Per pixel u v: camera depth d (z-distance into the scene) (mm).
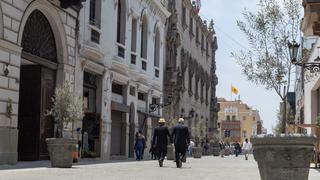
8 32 18641
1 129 18156
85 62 25891
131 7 33812
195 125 56062
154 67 40250
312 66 18203
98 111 28406
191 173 17078
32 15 21203
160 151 21625
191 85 57594
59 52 23500
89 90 27891
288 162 9398
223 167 22734
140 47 36438
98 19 28312
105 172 16172
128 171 17188
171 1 45906
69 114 18984
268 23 11312
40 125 22094
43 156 22406
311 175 17344
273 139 9430
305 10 13578
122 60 31750
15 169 16141
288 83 11242
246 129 134625
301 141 9328
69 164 18031
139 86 36031
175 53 47594
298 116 53375
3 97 18359
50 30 22938
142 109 37250
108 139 29359
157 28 41656
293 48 11172
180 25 50906
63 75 23547
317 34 15844
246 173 17891
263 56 11352
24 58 20469
